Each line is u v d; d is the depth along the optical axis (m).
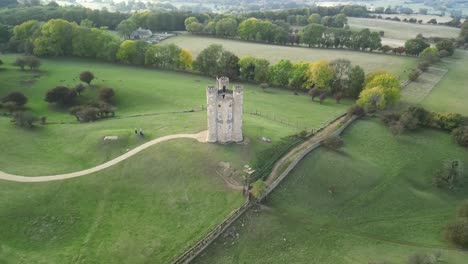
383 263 59.62
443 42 193.75
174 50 159.38
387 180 82.00
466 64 177.75
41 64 154.50
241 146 84.12
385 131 100.69
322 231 67.19
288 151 85.38
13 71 142.88
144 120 100.50
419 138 97.75
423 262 57.69
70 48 168.25
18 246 60.81
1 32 174.00
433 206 76.81
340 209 73.19
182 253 60.03
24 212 66.62
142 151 82.69
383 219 72.31
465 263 60.19
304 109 118.75
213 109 81.00
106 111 108.12
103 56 165.38
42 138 91.31
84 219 66.94
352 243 65.25
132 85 134.25
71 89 122.00
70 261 58.38
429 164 88.69
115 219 67.19
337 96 129.62
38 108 117.62
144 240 62.66
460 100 130.62
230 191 72.31
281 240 64.25
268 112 112.94
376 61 179.12
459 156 91.06
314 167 80.75
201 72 158.12
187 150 81.88
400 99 130.00
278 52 195.38
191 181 75.00
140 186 74.56
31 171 77.00
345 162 84.00
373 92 115.88
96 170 78.00
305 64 143.50
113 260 58.97
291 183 75.88
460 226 65.75
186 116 103.06
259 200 70.31
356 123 104.69
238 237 63.94
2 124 95.94
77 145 87.69
